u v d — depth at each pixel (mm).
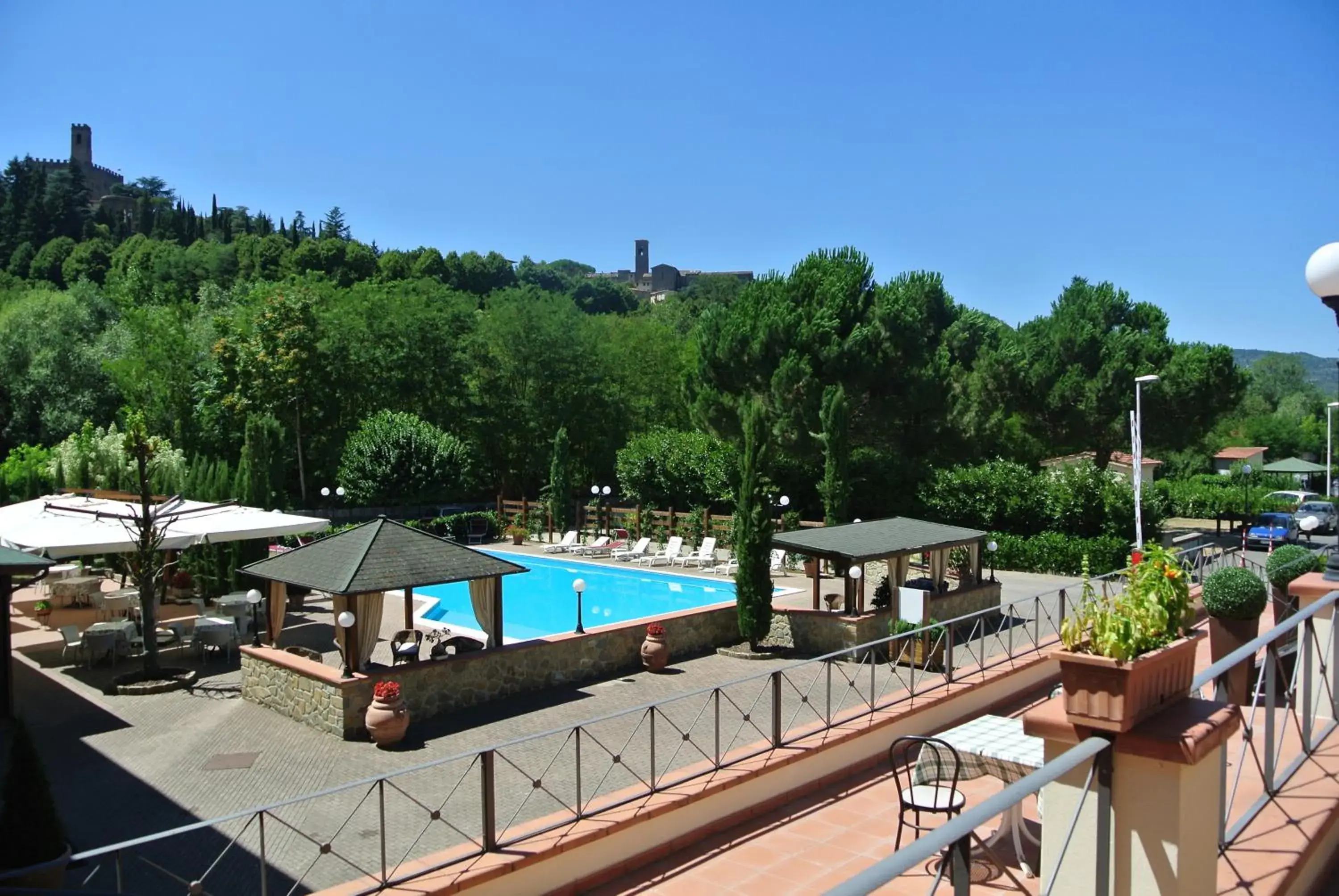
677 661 16828
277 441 30172
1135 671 3508
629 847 8711
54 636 18359
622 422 47312
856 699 13406
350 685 12445
